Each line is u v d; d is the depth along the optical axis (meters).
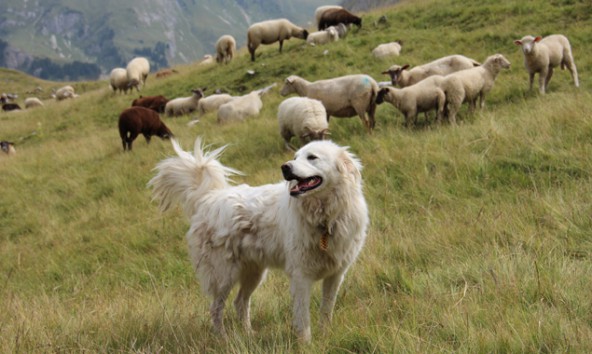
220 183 5.18
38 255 9.32
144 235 8.92
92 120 22.12
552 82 12.35
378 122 11.76
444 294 4.40
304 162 4.10
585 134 7.88
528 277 4.30
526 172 7.49
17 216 11.68
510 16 17.55
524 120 8.91
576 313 3.69
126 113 14.79
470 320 3.75
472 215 6.38
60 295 7.30
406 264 5.54
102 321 5.00
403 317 4.08
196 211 5.10
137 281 7.32
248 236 4.66
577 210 5.75
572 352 3.19
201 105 18.11
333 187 4.19
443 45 16.84
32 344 4.44
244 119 15.20
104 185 12.11
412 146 9.08
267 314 5.13
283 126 11.13
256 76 19.67
